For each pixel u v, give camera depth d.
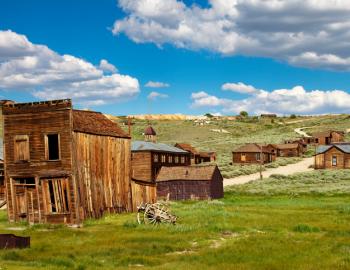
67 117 41.50
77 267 21.17
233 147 153.12
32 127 42.78
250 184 83.12
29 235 33.78
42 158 42.25
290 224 36.25
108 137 46.62
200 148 152.38
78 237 32.16
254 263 21.94
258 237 29.84
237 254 24.33
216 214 43.12
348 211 45.19
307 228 33.47
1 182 65.25
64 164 41.38
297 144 134.25
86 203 42.38
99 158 45.00
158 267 21.05
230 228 33.88
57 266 21.08
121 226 38.00
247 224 36.50
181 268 20.67
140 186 51.09
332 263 21.34
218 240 29.69
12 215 43.47
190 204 62.28
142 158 89.31
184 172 71.69
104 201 45.22
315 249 25.34
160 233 33.09
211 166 70.94
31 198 42.69
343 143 106.44
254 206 53.62
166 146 99.50
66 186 41.22
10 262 21.39
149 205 38.88
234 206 53.97
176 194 71.06
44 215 41.75
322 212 45.34
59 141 41.72
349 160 100.31
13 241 26.77
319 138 142.50
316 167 103.50
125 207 48.41
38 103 42.62
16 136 43.31
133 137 187.62
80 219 41.12
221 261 22.78
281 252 24.66
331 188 70.38
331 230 32.91
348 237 29.53
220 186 72.00
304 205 53.28
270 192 71.44
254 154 118.06
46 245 28.33
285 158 127.56
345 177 84.12
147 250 26.22
